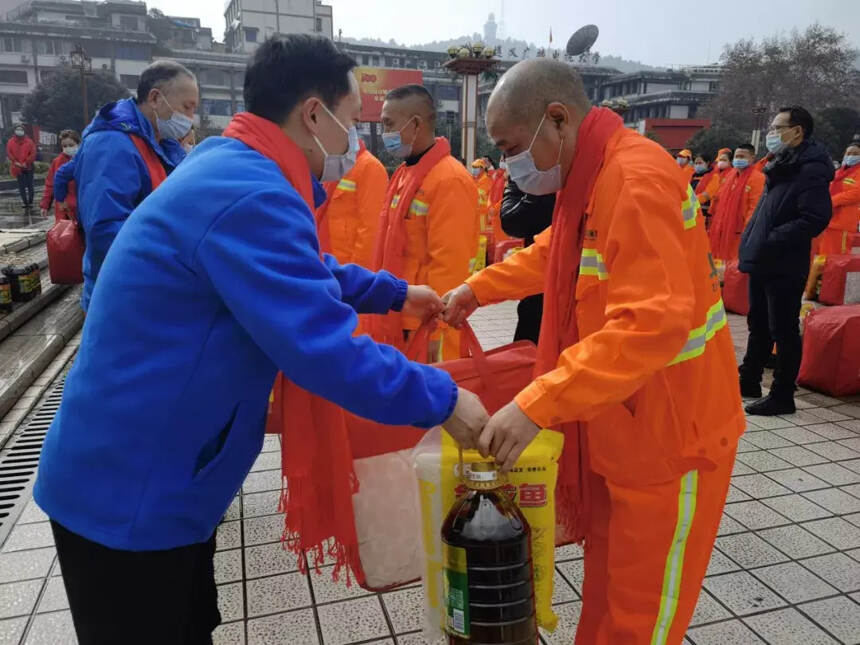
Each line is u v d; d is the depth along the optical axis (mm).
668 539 1590
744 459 3691
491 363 1801
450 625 1485
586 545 1740
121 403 1204
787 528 2969
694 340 1556
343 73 1405
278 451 3781
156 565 1275
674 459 1554
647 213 1407
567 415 1378
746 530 2955
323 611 2418
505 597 1433
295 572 2650
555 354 1686
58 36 58844
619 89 78062
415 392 1277
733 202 7781
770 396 4418
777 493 3297
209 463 1264
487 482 1418
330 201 3852
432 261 3307
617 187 1458
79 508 1230
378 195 3814
